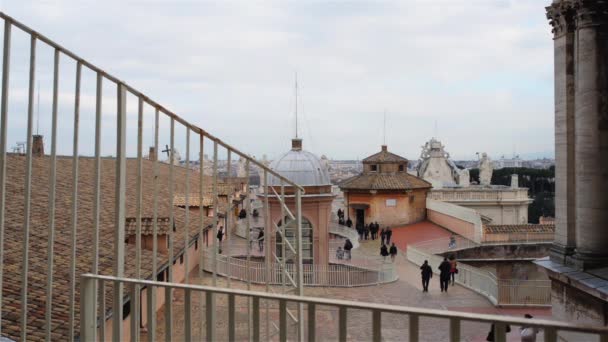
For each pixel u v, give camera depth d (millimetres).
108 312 10695
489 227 44531
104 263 12883
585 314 9766
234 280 26078
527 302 26031
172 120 6121
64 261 12383
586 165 10477
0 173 5207
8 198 16156
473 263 42375
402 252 42000
